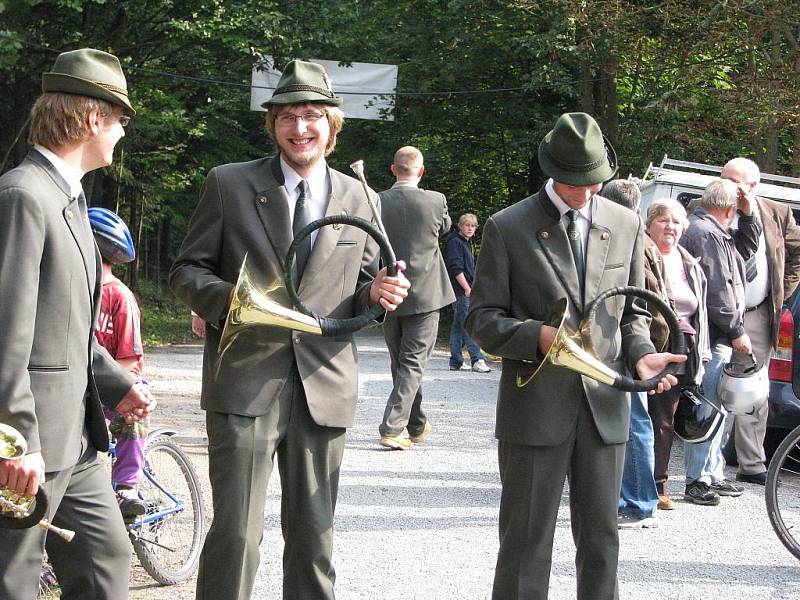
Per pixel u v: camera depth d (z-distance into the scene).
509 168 29.89
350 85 25.69
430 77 27.16
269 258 4.23
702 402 6.30
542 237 4.45
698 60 22.33
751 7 18.95
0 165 21.89
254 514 4.17
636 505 6.96
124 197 29.70
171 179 28.42
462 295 16.09
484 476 8.38
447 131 29.41
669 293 6.89
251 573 4.21
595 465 4.42
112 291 5.16
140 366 5.23
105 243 5.11
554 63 23.23
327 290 4.25
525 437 4.38
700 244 7.79
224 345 4.06
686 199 11.45
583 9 21.19
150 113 23.53
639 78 24.33
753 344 8.62
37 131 3.50
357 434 10.10
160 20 21.70
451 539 6.58
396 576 5.81
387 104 27.05
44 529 3.46
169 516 5.79
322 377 4.23
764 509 7.62
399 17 27.28
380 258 4.59
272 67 22.00
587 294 4.41
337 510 7.23
